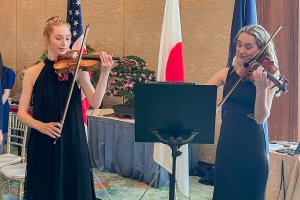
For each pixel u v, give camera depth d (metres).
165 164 3.68
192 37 5.65
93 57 2.43
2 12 8.77
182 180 3.62
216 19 5.37
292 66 4.54
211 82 2.68
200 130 2.18
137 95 2.13
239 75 2.53
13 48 8.55
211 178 4.87
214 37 5.40
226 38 5.28
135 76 5.18
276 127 4.67
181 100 2.13
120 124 5.06
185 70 5.75
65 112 2.35
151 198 4.30
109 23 6.76
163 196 4.37
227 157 2.56
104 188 4.53
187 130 2.19
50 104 2.41
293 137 4.58
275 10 4.63
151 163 4.68
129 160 5.00
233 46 3.61
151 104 2.14
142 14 6.25
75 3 4.16
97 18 6.96
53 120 2.41
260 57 2.46
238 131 2.53
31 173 2.46
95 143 5.42
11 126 4.29
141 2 6.25
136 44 6.36
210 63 5.46
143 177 4.86
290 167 3.15
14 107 6.20
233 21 3.65
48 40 2.46
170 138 2.18
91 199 2.46
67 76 2.43
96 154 5.43
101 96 2.43
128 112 5.09
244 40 2.42
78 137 2.43
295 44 4.52
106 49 6.84
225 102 2.64
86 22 7.15
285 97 4.59
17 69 8.48
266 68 2.42
